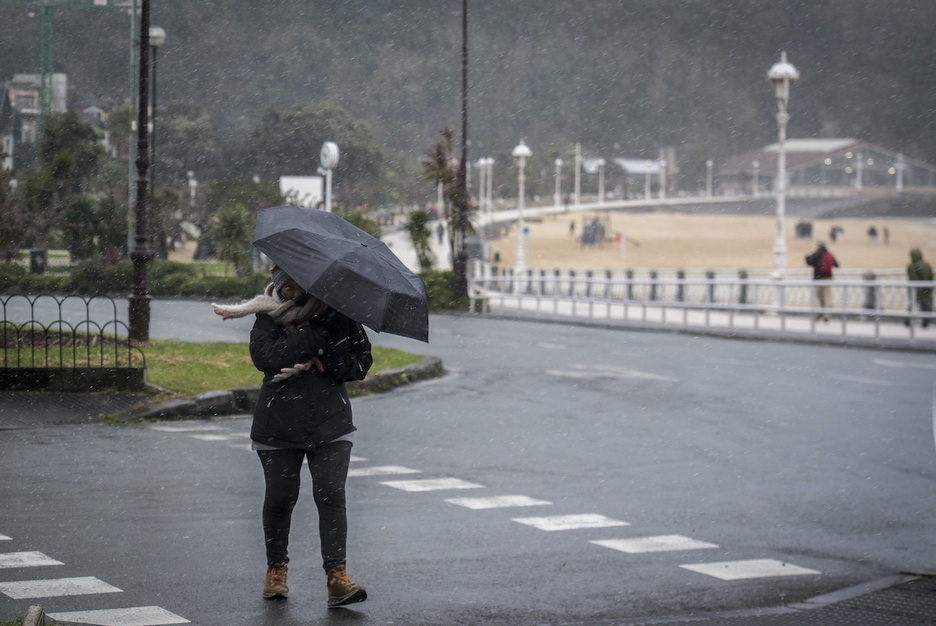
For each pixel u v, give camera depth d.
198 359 19.53
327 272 6.71
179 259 77.56
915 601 7.57
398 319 6.83
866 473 12.51
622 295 51.06
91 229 54.62
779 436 15.05
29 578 7.71
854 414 17.11
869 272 42.56
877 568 8.59
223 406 16.67
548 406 17.89
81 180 64.88
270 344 6.98
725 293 41.81
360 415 16.77
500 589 7.73
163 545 8.72
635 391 19.86
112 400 16.22
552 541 9.20
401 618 6.97
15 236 43.16
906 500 11.10
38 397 16.09
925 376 22.23
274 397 7.08
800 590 7.93
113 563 8.16
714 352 27.45
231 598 7.32
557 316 41.06
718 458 13.38
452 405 17.94
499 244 134.12
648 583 8.00
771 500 11.03
